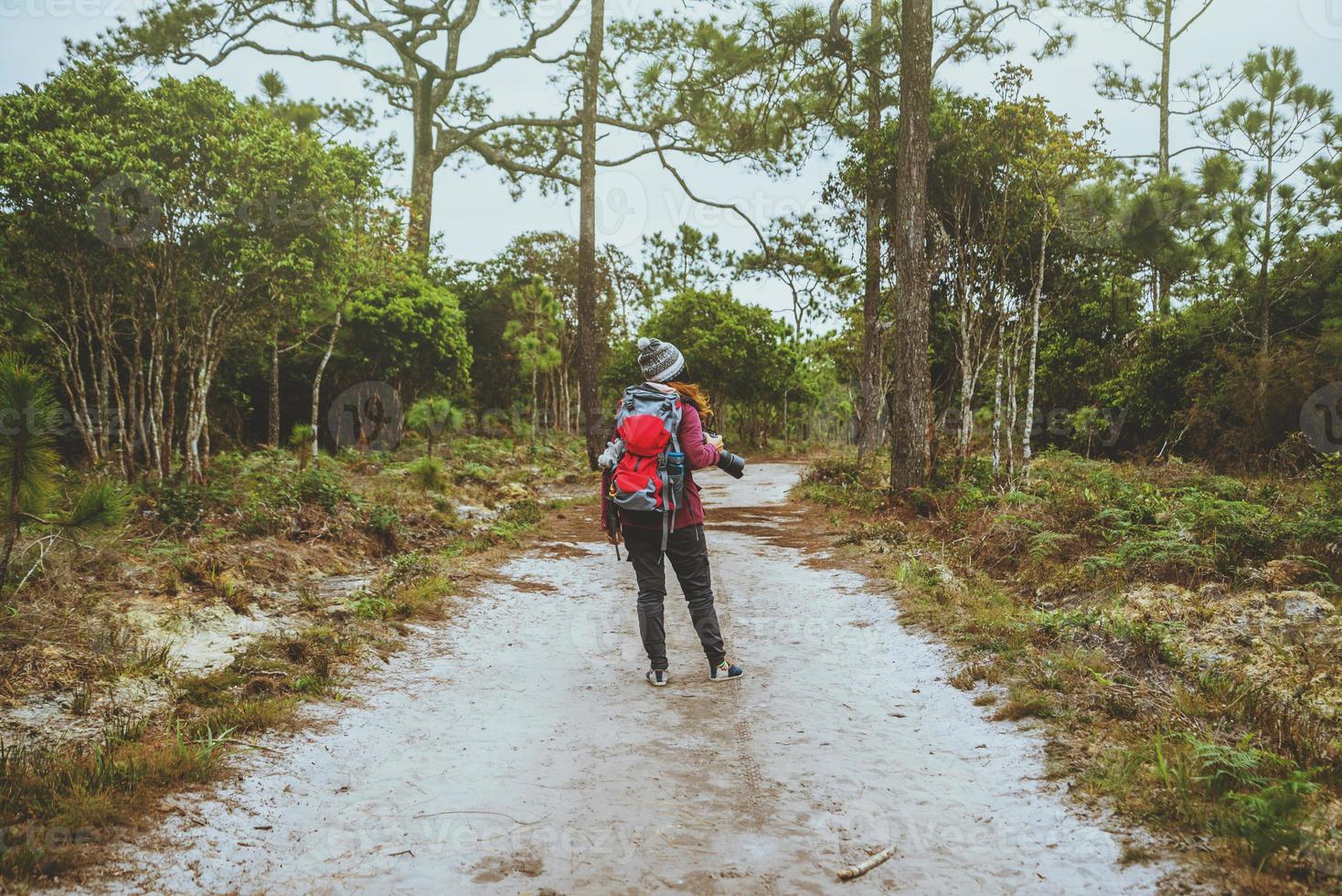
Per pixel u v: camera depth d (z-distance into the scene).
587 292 18.98
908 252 11.58
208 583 6.00
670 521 4.43
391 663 4.88
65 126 9.46
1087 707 3.94
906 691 4.45
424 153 37.69
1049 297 13.87
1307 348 14.79
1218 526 6.58
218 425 18.92
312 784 3.28
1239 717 3.67
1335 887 2.38
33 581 5.24
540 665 4.95
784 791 3.26
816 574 7.63
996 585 6.73
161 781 3.13
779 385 36.47
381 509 9.02
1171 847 2.66
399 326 25.58
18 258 9.55
